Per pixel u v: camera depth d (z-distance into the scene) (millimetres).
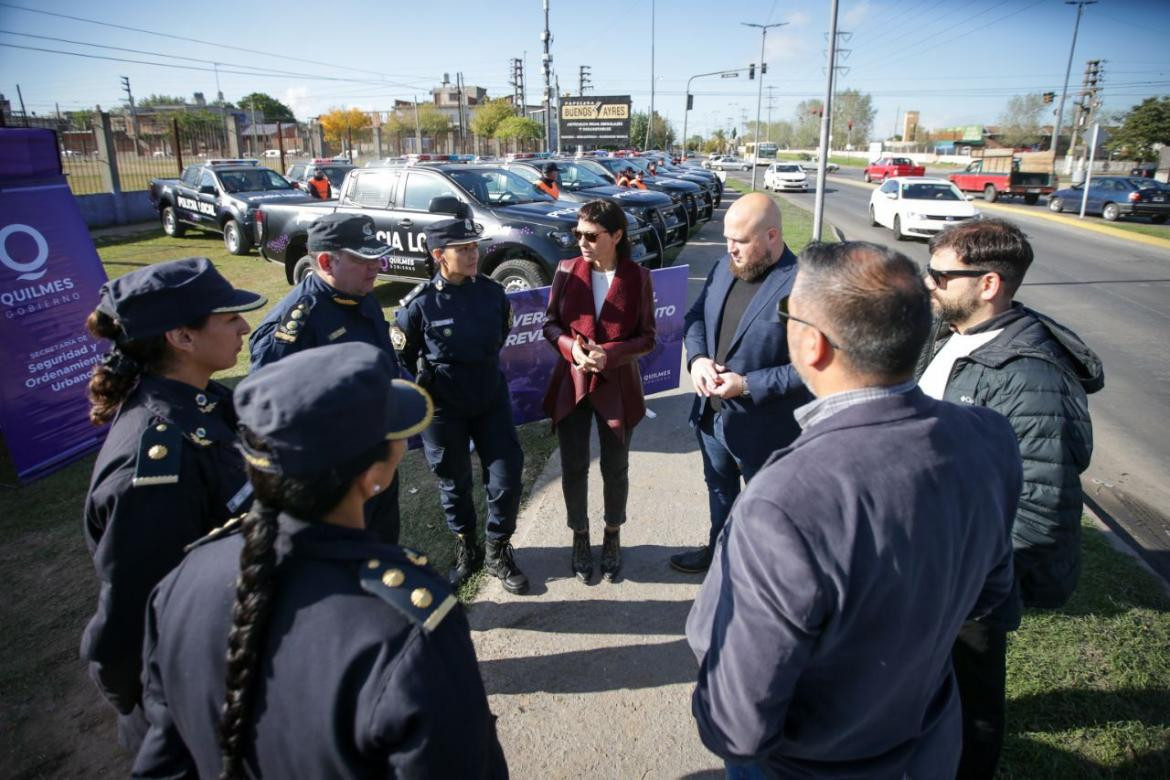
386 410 1018
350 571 979
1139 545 3707
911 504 1068
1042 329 1815
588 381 2986
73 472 4500
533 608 3037
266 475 961
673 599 3107
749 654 1085
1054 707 2373
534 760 2275
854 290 1108
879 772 1233
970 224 1872
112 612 1385
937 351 2256
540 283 7234
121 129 29406
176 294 1511
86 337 4730
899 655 1129
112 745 2426
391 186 8180
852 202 26938
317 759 885
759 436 2660
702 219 16375
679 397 5730
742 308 2684
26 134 4379
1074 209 22984
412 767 875
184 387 1556
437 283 2895
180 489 1434
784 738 1242
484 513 3873
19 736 2455
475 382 2912
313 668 892
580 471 3148
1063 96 46094
